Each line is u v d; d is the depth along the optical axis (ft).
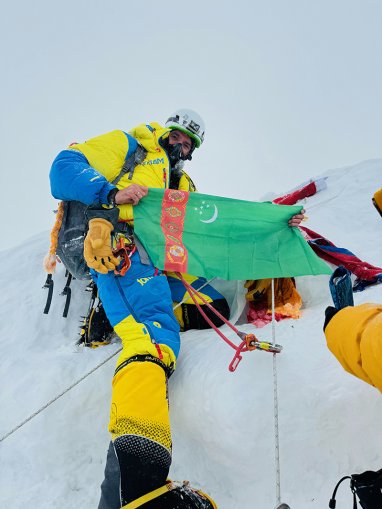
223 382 7.25
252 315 9.82
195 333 9.33
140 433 6.33
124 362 7.20
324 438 6.67
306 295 9.97
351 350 5.58
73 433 8.24
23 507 7.54
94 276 9.27
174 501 5.82
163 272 9.33
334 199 14.05
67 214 9.78
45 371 9.00
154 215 9.32
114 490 6.64
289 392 6.97
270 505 6.59
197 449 7.66
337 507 6.20
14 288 12.02
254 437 6.75
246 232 9.66
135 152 10.35
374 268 9.82
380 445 6.45
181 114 11.01
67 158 9.46
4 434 8.36
